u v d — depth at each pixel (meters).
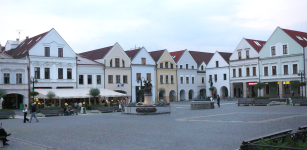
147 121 27.58
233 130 19.14
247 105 50.69
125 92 69.94
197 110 43.09
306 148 9.87
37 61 55.97
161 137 17.22
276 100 50.47
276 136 12.16
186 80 85.12
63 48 59.78
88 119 32.31
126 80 70.38
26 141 17.36
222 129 19.83
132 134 18.78
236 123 23.08
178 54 86.69
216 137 16.59
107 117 34.72
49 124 27.56
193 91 86.69
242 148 10.32
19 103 55.88
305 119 24.06
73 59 60.94
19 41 70.50
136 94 72.31
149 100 38.84
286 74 69.06
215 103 62.44
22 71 53.66
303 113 29.80
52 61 57.91
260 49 76.44
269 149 9.88
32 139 18.09
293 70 68.06
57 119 33.78
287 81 68.88
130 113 37.38
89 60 66.19
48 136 19.12
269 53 72.44
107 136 18.23
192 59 87.56
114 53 68.50
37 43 56.25
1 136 15.69
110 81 67.25
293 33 71.69
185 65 85.38
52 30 58.44
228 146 13.98
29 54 55.12
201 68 91.06
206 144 14.62
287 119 24.44
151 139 16.62
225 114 32.66
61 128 23.53
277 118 25.55
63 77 59.44
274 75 71.38
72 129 22.52
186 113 37.12
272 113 31.11
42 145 15.83
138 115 35.97
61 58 59.12
